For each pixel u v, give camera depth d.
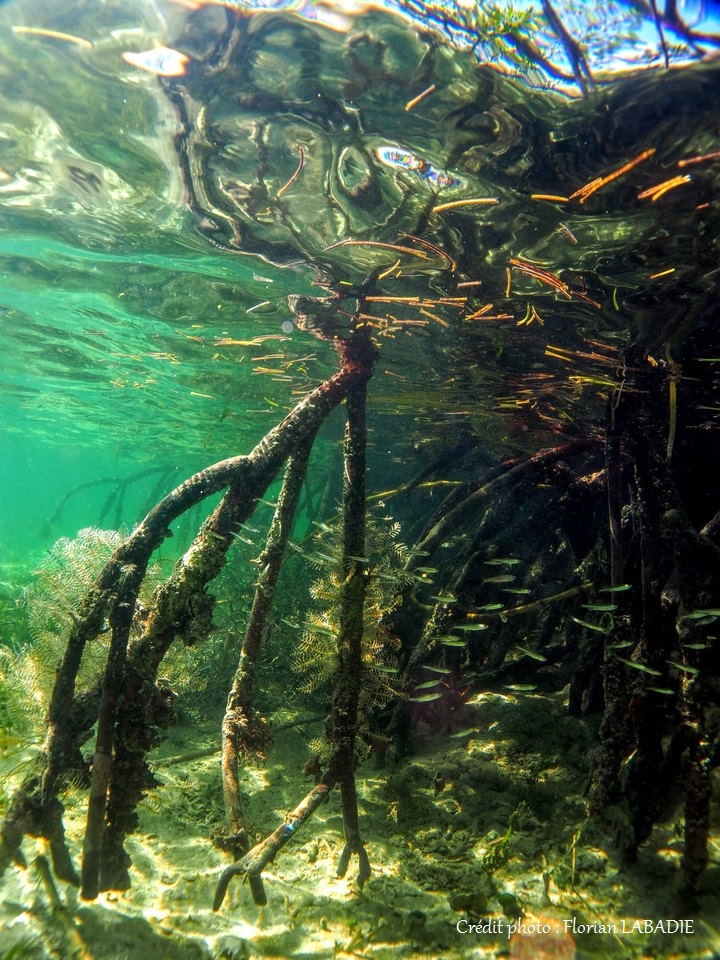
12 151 1.41
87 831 0.87
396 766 1.37
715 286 1.21
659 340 1.41
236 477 0.99
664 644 1.08
